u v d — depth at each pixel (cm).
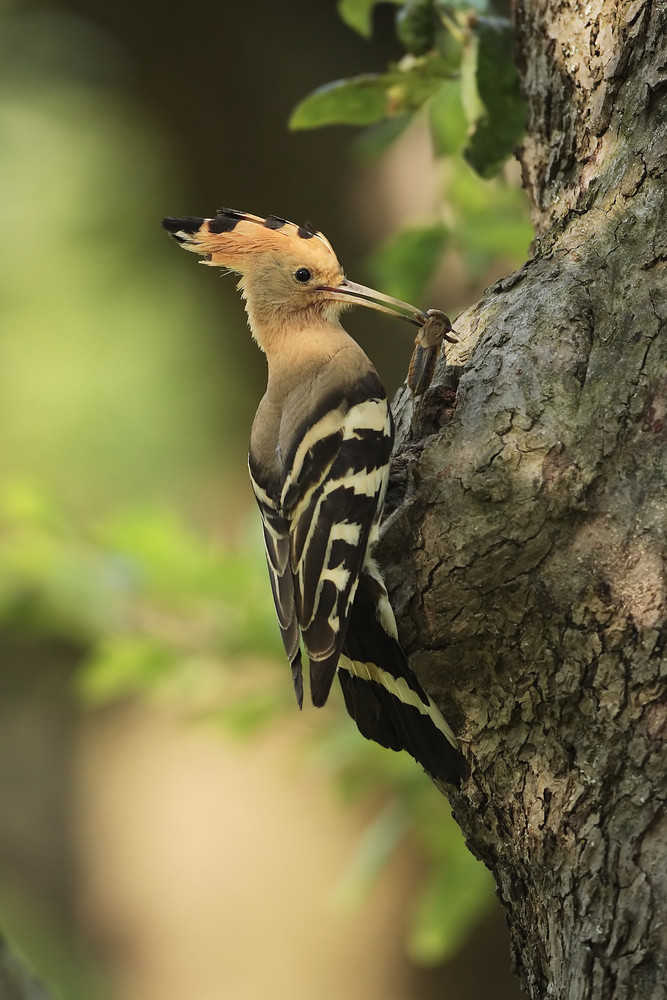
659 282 575
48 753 1688
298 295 720
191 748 1490
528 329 591
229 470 1573
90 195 1564
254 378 1592
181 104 1497
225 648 891
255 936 1399
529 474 555
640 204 599
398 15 767
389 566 580
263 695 895
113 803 1520
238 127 1484
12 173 1527
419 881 1337
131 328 1603
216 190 1496
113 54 1484
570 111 664
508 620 552
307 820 1414
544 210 678
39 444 1580
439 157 885
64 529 948
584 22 657
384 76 764
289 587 599
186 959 1412
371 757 862
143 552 898
